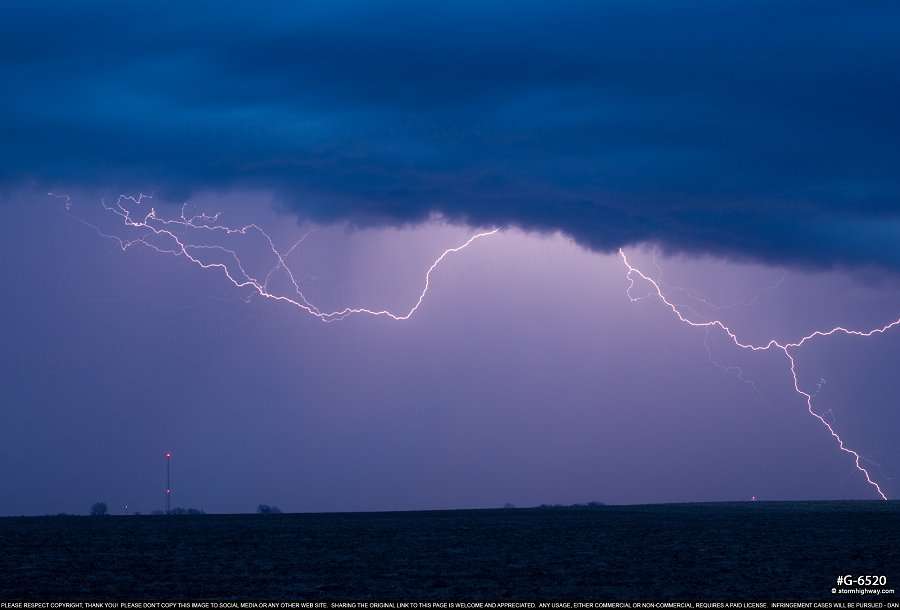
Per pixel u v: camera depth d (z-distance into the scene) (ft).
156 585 66.18
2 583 66.90
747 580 68.69
